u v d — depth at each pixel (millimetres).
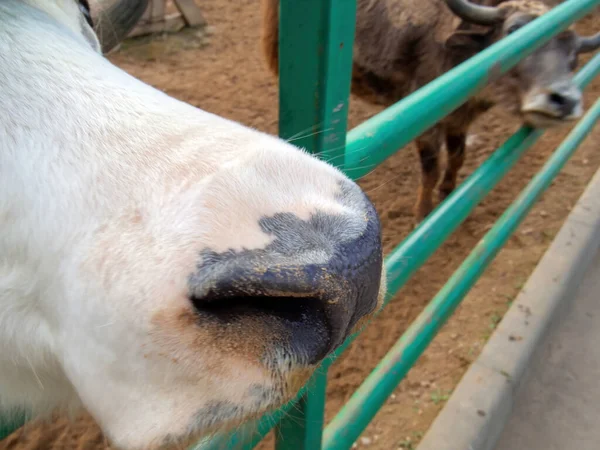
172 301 608
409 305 3012
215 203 636
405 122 1135
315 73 898
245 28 6539
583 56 5777
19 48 833
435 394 2412
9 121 739
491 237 2203
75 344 679
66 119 743
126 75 899
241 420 636
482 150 4527
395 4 3619
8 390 874
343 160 1001
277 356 617
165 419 639
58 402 916
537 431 2439
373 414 1604
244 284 586
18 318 733
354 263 632
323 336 628
